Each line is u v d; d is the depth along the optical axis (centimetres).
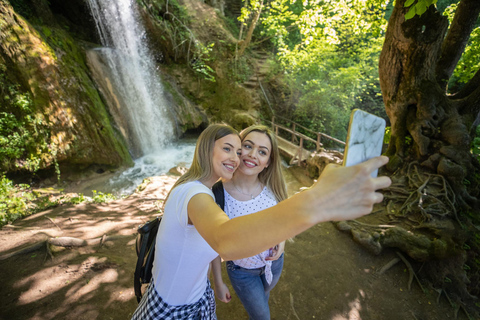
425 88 556
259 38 1516
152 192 656
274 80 1323
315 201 52
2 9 610
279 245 171
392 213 472
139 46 1187
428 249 382
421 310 327
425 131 552
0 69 592
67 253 328
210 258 114
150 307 120
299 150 856
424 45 531
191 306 123
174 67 1295
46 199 528
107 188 742
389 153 614
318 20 824
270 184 181
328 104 1152
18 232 366
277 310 290
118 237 383
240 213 166
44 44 695
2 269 290
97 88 886
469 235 431
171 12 1241
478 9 554
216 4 1529
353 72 1060
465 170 503
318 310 297
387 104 616
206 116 1320
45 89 667
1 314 240
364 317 300
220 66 1308
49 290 271
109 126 845
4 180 533
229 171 116
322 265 365
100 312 255
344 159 63
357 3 743
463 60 784
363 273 363
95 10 996
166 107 1157
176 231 103
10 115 599
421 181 510
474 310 352
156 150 1066
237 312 279
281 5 1072
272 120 1263
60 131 693
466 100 565
